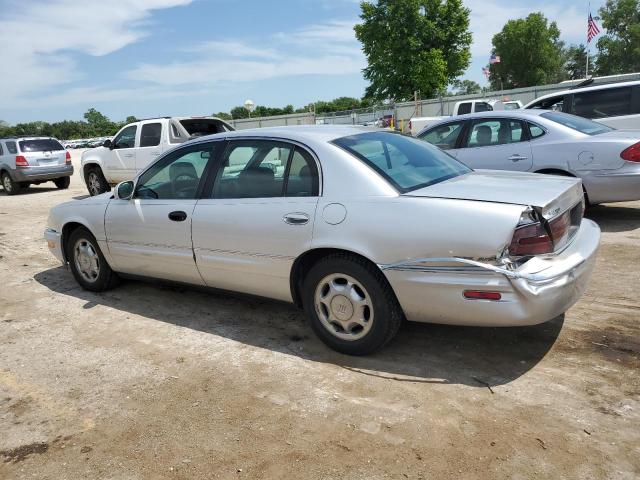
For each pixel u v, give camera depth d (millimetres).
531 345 3771
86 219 5254
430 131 8250
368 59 45188
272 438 2891
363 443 2801
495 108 19953
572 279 3203
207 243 4262
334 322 3768
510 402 3092
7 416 3279
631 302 4383
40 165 15547
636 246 5977
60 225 5594
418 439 2803
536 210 3125
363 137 4109
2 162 15562
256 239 3945
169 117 11742
